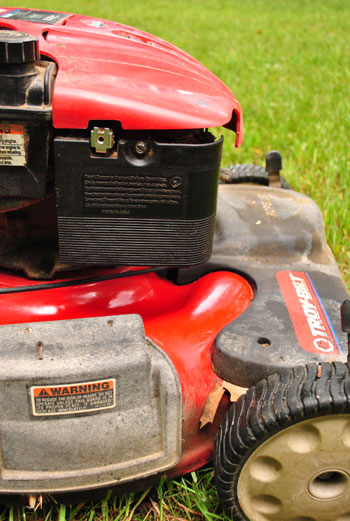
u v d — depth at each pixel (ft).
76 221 5.58
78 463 5.41
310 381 5.21
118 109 5.21
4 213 6.34
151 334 6.19
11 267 6.55
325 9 39.27
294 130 14.98
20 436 5.26
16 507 6.10
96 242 5.68
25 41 4.96
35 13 6.89
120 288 6.65
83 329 5.48
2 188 5.45
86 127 5.21
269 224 7.50
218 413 5.99
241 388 5.82
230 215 7.55
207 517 5.88
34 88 5.11
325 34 28.50
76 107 5.15
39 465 5.37
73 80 5.31
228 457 5.30
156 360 5.49
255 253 7.19
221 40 26.84
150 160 5.36
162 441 5.57
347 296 6.68
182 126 5.30
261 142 14.17
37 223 6.47
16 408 5.21
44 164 5.36
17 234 6.51
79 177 5.39
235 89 18.16
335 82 18.88
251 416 5.21
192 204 5.57
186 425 5.89
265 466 5.41
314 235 7.41
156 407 5.50
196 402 5.88
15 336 5.37
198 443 6.01
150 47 6.31
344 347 5.89
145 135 5.42
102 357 5.29
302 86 18.31
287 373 5.39
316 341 5.94
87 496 5.82
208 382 5.94
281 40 26.94
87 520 6.01
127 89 5.39
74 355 5.28
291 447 5.28
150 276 6.91
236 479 5.40
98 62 5.67
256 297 6.56
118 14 34.81
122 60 5.82
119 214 5.57
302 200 8.15
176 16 35.35
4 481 5.32
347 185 11.62
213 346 6.02
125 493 5.96
